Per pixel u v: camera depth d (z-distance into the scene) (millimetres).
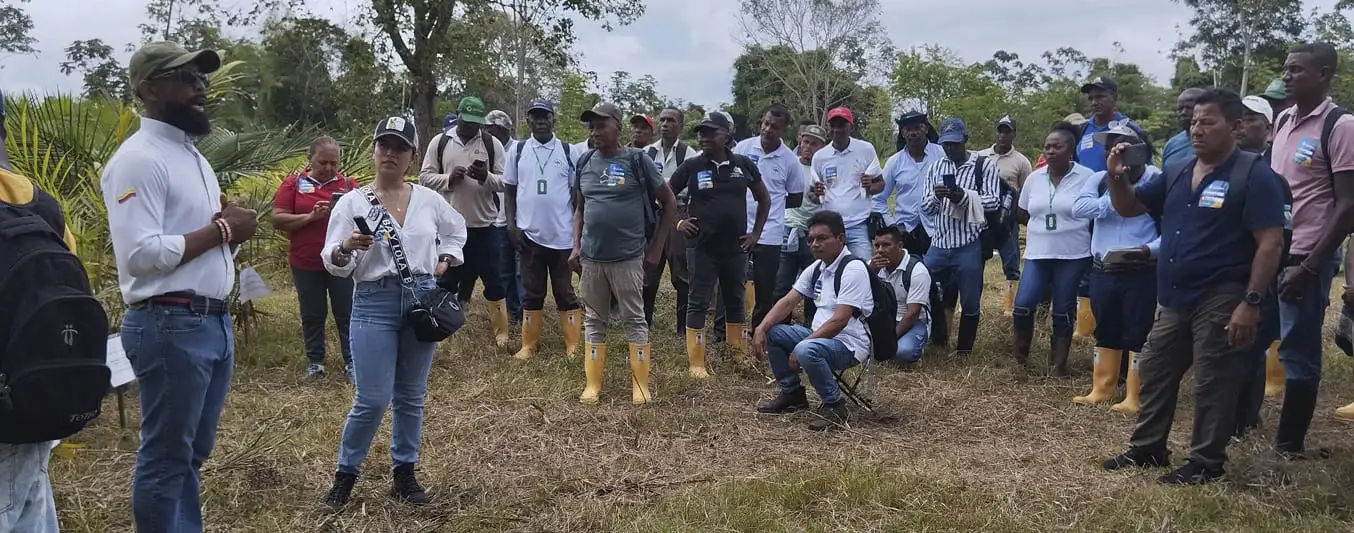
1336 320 8750
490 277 7746
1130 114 43719
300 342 7496
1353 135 4559
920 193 8070
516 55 29281
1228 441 4598
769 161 7547
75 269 2426
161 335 3125
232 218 3227
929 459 5020
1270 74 29156
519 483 4648
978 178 7566
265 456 4809
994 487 4531
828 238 5777
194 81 3154
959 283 7445
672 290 10555
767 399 6254
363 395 4066
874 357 5891
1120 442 5363
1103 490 4461
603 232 5969
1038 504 4305
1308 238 4984
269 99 30953
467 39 25266
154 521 3236
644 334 6180
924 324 7102
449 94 27547
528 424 5578
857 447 5258
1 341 2301
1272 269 4160
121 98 7133
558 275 7332
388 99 25484
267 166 7586
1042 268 6910
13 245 2342
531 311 7367
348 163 8859
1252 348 4523
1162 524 4004
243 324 7434
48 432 2363
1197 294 4438
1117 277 5953
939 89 40812
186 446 3264
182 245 3066
